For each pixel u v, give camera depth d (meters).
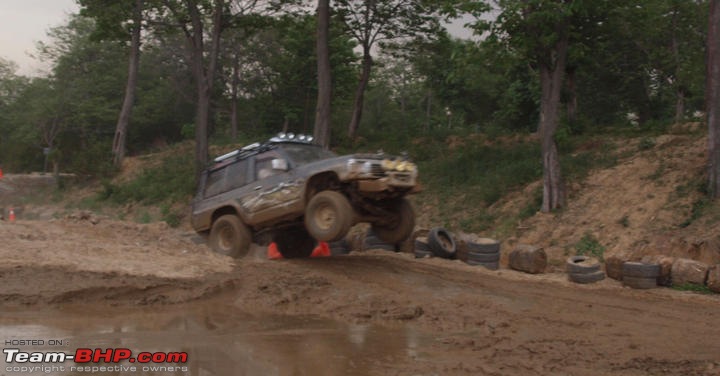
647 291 9.77
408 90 51.72
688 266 10.07
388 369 5.19
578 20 17.33
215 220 11.96
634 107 30.67
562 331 6.81
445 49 28.47
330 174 10.14
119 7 26.70
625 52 27.59
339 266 10.27
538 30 16.48
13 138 50.56
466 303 8.08
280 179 10.69
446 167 24.00
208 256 10.01
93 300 7.27
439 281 9.71
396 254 13.09
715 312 8.23
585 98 31.59
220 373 4.93
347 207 9.63
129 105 37.28
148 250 9.64
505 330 6.75
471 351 5.86
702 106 28.80
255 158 11.36
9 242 8.96
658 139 18.95
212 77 27.70
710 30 14.70
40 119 46.44
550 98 17.31
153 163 36.00
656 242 13.44
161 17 29.02
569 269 10.66
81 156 36.69
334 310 7.41
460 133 28.17
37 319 6.46
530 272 11.73
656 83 28.50
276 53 42.53
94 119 47.81
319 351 5.68
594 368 5.38
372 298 7.90
